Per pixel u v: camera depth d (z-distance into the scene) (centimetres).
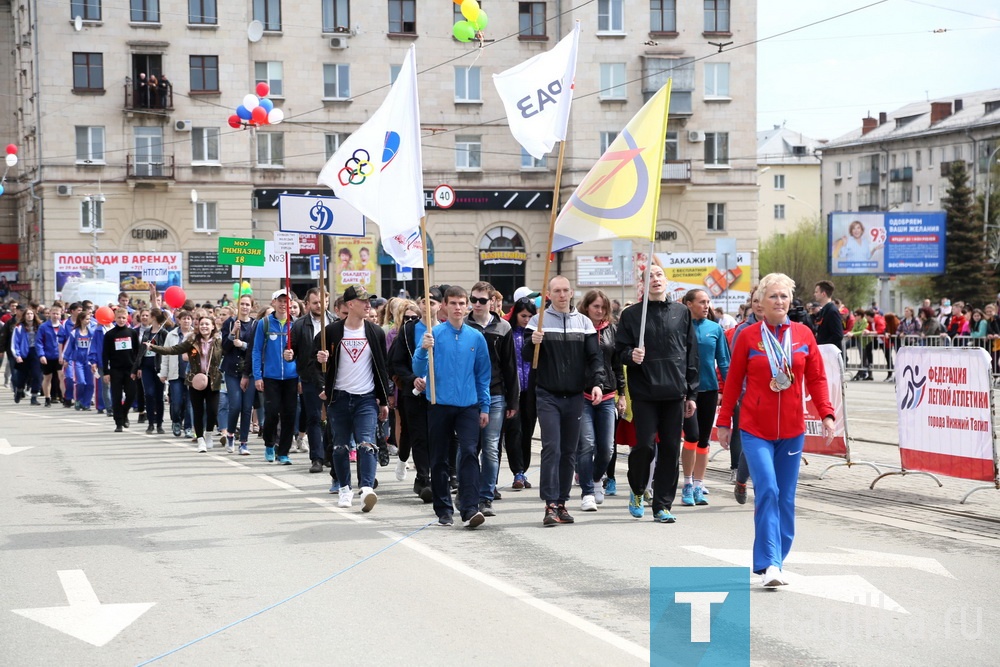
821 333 1481
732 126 5409
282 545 947
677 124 5381
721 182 5416
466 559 887
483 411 1046
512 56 5303
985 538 976
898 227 4850
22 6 5472
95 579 819
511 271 5397
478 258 5347
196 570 848
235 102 5084
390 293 5216
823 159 11012
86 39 4962
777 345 798
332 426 1157
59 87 4950
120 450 1700
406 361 1128
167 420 2298
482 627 682
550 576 823
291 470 1462
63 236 4972
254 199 5194
